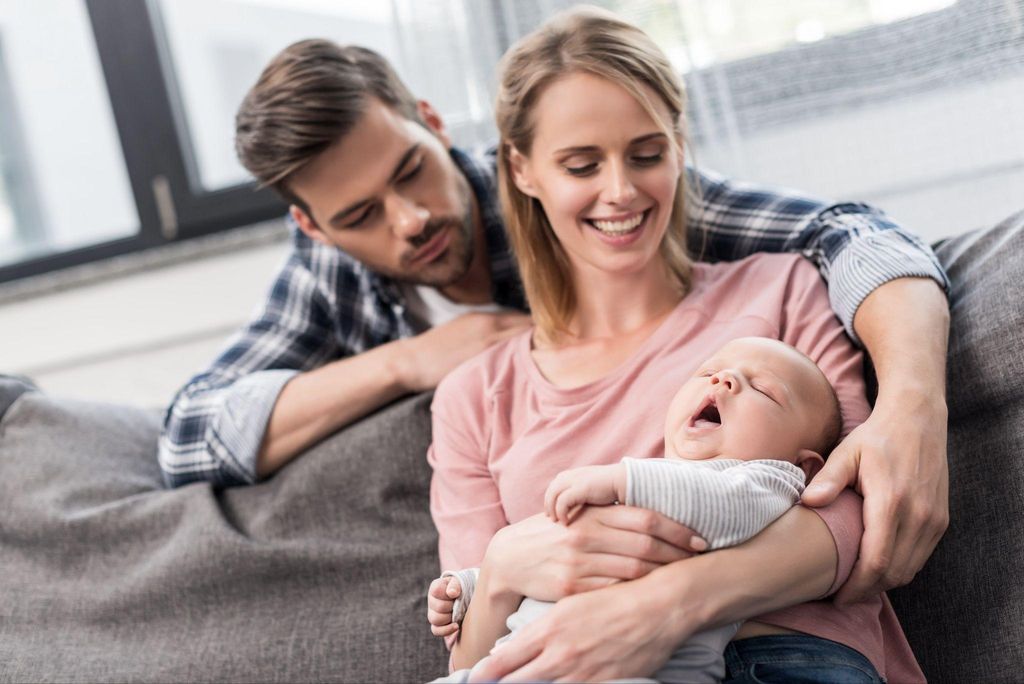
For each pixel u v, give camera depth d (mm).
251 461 1445
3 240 2553
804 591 935
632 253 1203
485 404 1266
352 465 1385
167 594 1348
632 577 932
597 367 1238
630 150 1173
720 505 901
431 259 1487
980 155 1669
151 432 1633
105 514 1423
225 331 2268
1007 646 1025
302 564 1341
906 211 1741
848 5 1740
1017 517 1056
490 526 1181
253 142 1441
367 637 1283
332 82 1411
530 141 1231
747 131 1820
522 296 1632
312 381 1465
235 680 1273
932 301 1156
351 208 1439
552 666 898
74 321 2311
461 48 1923
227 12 2471
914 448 988
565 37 1205
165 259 2275
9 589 1381
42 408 1526
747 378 1028
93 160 2508
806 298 1217
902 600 1133
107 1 2361
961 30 1641
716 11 1807
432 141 1507
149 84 2359
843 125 1766
